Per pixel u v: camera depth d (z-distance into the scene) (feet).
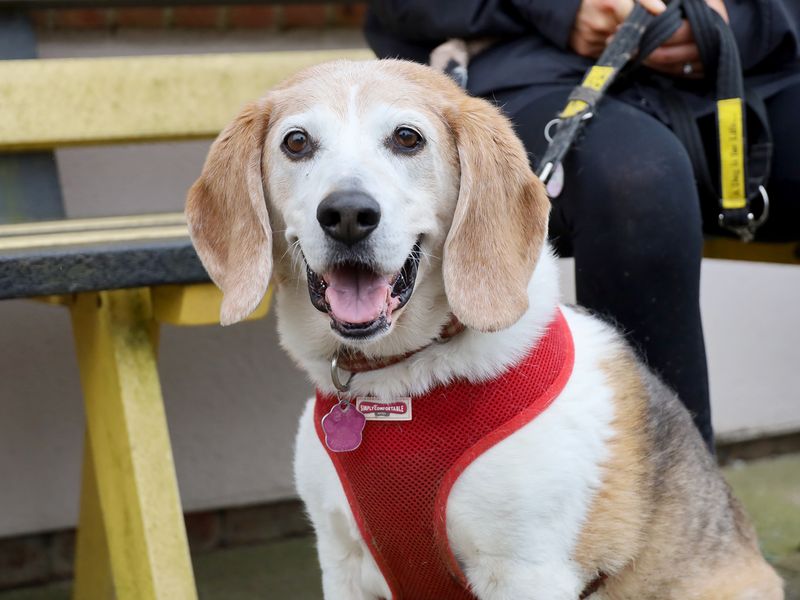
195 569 10.80
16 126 9.55
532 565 6.41
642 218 7.68
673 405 7.25
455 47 9.04
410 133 6.48
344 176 6.15
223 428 11.49
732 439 13.20
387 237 6.16
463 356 6.40
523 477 6.27
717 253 10.44
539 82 8.63
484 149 6.58
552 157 7.63
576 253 8.03
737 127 8.38
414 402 6.41
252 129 6.82
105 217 9.66
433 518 6.41
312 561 10.93
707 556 7.20
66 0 10.55
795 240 9.66
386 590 7.06
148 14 11.36
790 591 9.61
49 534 10.93
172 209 11.59
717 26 8.41
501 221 6.61
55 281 7.09
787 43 8.88
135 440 7.63
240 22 11.73
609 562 6.66
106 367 7.87
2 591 10.63
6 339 10.62
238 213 6.85
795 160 8.95
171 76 10.12
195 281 7.46
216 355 11.41
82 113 9.80
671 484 6.97
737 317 13.12
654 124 8.11
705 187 8.68
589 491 6.49
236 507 11.58
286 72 10.54
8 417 10.68
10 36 10.36
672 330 7.77
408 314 6.51
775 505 11.72
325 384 6.82
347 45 12.19
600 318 7.57
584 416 6.48
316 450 6.93
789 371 13.34
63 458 10.93
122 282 7.26
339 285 6.28
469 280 6.46
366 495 6.53
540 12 8.58
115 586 8.25
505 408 6.35
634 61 8.45
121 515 7.93
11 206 10.02
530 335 6.55
